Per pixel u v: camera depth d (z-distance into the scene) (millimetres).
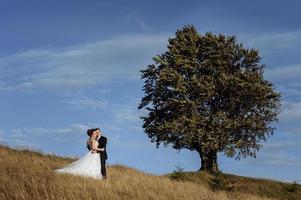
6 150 27375
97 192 15508
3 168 17359
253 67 58781
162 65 58062
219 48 57219
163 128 55000
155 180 23016
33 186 14391
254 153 55844
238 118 55875
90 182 17875
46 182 15672
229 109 56688
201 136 53719
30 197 13555
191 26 59750
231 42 58062
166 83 56406
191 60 57188
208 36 58031
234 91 55594
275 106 56906
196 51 57469
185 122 54562
